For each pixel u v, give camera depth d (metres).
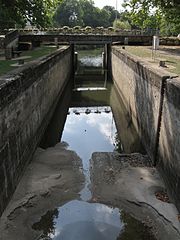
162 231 10.53
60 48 35.69
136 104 21.33
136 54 27.05
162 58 23.69
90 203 12.17
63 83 34.12
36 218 11.16
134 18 32.84
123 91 28.83
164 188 13.09
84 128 23.34
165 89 13.93
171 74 14.59
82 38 41.28
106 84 40.59
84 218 11.32
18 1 31.42
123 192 12.77
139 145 19.38
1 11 28.81
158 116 14.79
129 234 10.53
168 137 13.18
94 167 15.04
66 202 12.20
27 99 15.41
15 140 12.88
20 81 13.84
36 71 17.92
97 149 18.61
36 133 17.81
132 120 23.16
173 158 12.31
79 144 19.48
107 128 23.27
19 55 25.91
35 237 10.27
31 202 11.92
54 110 26.64
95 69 51.91
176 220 10.86
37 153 16.78
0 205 10.73
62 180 13.65
